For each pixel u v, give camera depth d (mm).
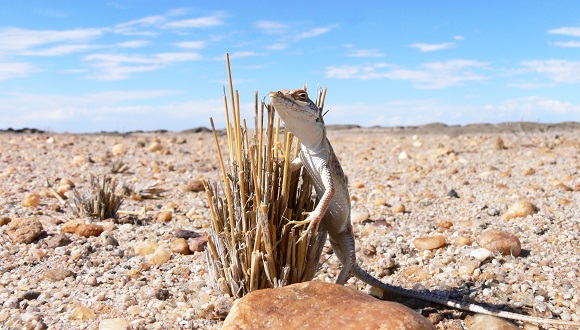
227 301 193
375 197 435
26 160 690
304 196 203
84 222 318
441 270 245
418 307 210
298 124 183
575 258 251
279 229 196
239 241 198
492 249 258
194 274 241
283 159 198
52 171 583
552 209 352
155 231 316
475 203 397
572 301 206
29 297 214
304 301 165
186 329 184
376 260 266
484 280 229
